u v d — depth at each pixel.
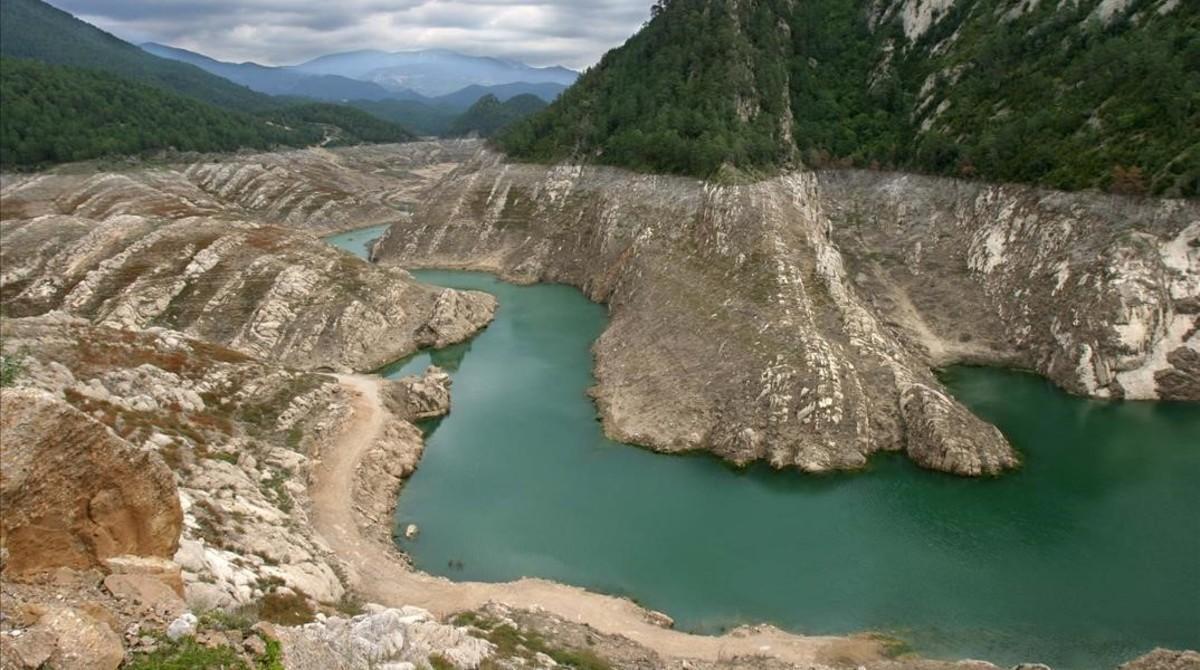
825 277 79.56
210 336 82.56
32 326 52.47
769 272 80.06
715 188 99.50
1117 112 84.06
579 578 46.03
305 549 39.56
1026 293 81.00
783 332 69.19
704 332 74.88
